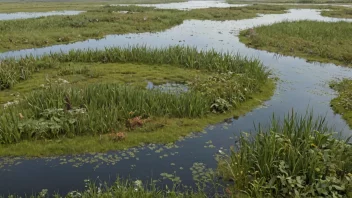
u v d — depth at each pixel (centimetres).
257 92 1293
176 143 883
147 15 3584
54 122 900
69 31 2639
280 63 1809
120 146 855
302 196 611
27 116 958
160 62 1717
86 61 1745
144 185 681
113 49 1819
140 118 992
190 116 1041
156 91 1155
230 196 646
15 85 1321
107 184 684
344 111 1098
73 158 798
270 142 695
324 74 1591
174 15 3803
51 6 5888
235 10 4794
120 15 3538
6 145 838
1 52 1989
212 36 2692
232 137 920
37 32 2509
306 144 712
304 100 1230
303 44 2200
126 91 1092
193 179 708
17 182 691
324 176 658
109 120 931
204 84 1225
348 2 7888
